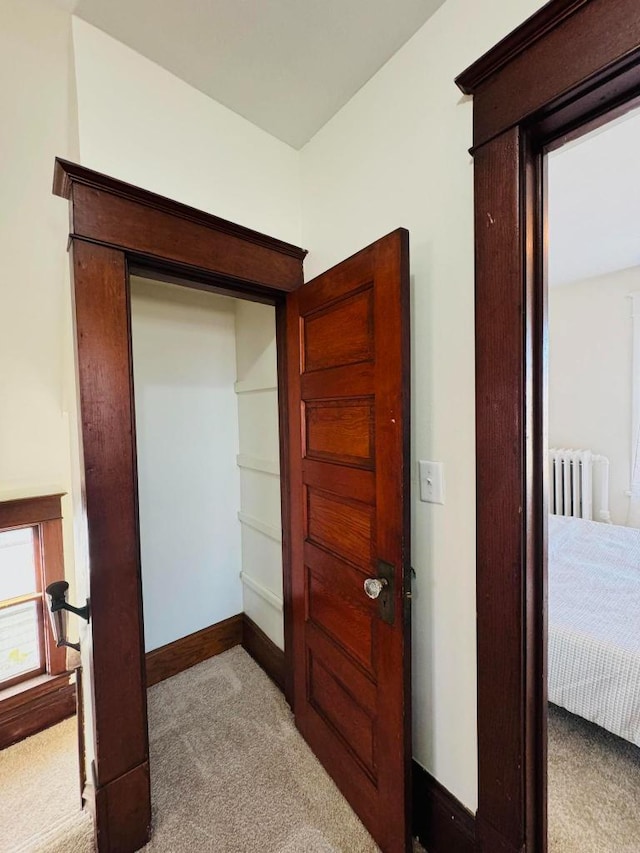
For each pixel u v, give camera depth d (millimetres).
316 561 1478
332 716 1414
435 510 1153
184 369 2131
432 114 1111
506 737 973
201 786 1404
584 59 769
